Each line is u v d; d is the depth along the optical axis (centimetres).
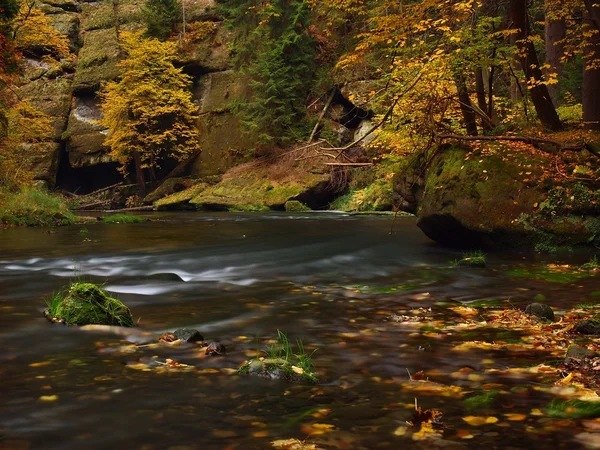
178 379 339
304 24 3106
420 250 1055
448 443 250
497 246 1006
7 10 1694
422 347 412
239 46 3225
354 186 2834
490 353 398
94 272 816
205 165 3422
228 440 254
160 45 3347
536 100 1124
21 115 2620
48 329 461
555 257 917
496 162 1023
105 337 439
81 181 3772
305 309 560
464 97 1208
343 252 1026
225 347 415
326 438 256
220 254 1006
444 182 1055
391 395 314
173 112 3472
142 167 3444
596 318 477
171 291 666
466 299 611
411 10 1103
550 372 351
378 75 2898
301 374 340
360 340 436
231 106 3328
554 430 264
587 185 968
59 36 2780
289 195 2839
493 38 1127
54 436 257
